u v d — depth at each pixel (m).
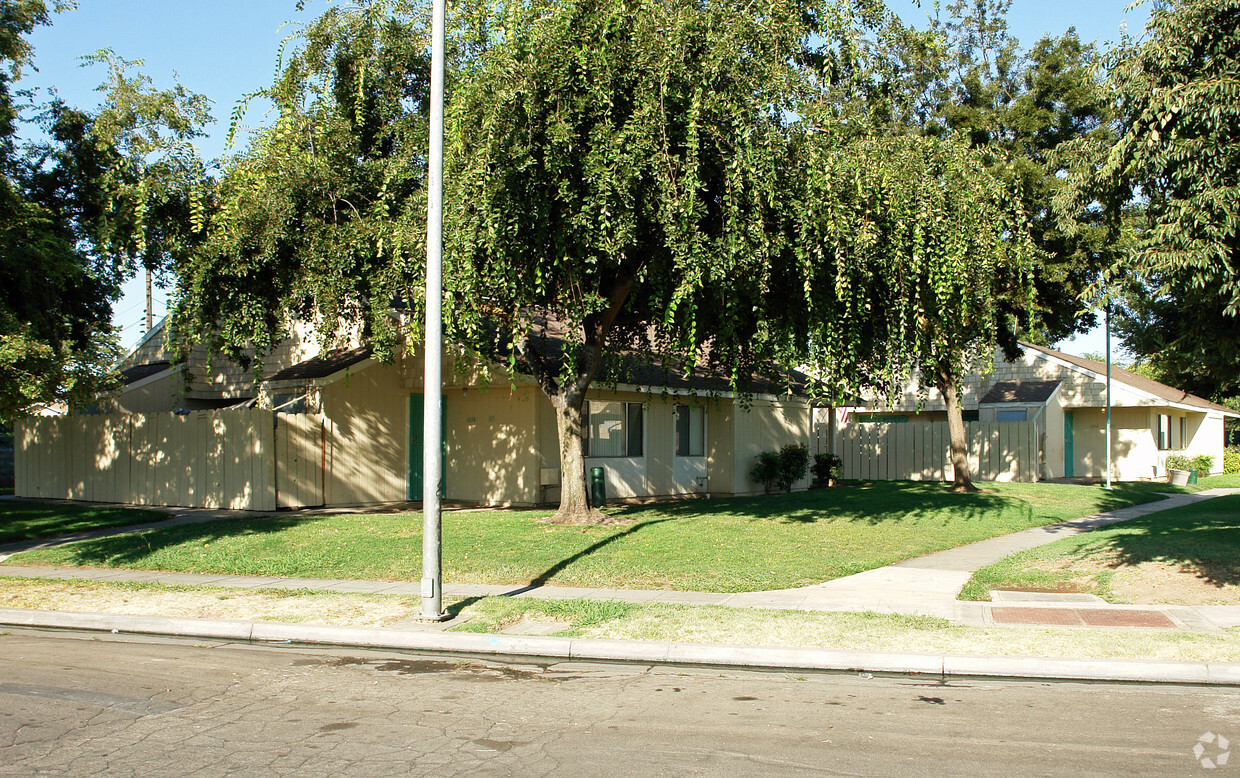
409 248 11.81
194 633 8.79
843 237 10.74
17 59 16.70
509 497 18.06
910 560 12.19
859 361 13.02
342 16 12.88
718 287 11.27
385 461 19.00
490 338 13.21
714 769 4.97
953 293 11.77
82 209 18.53
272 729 5.73
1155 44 8.81
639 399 19.97
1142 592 9.83
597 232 10.62
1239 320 8.98
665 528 13.99
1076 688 6.79
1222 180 8.34
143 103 13.16
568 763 5.08
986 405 29.12
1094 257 19.00
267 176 12.55
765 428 23.20
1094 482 28.23
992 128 20.02
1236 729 5.73
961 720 5.94
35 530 15.08
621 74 10.65
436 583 8.71
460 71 11.71
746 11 10.85
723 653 7.59
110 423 19.45
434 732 5.67
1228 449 41.03
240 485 17.03
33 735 5.60
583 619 8.64
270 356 21.14
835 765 5.04
